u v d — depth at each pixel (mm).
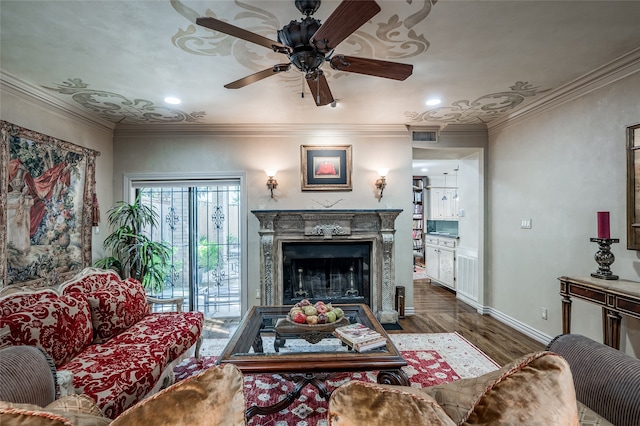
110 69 2516
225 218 4332
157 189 4328
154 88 2898
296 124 4086
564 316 2652
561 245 3080
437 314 4270
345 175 4191
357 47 2225
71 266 3230
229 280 4348
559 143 3100
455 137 4277
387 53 2307
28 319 1799
